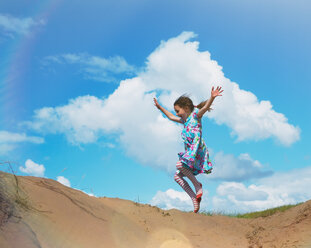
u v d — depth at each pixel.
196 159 5.70
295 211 5.38
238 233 5.03
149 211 4.90
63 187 3.85
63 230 2.89
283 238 4.40
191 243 4.13
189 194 5.76
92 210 3.64
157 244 3.72
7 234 2.41
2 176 3.17
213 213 6.59
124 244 3.32
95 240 3.06
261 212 6.99
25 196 3.05
